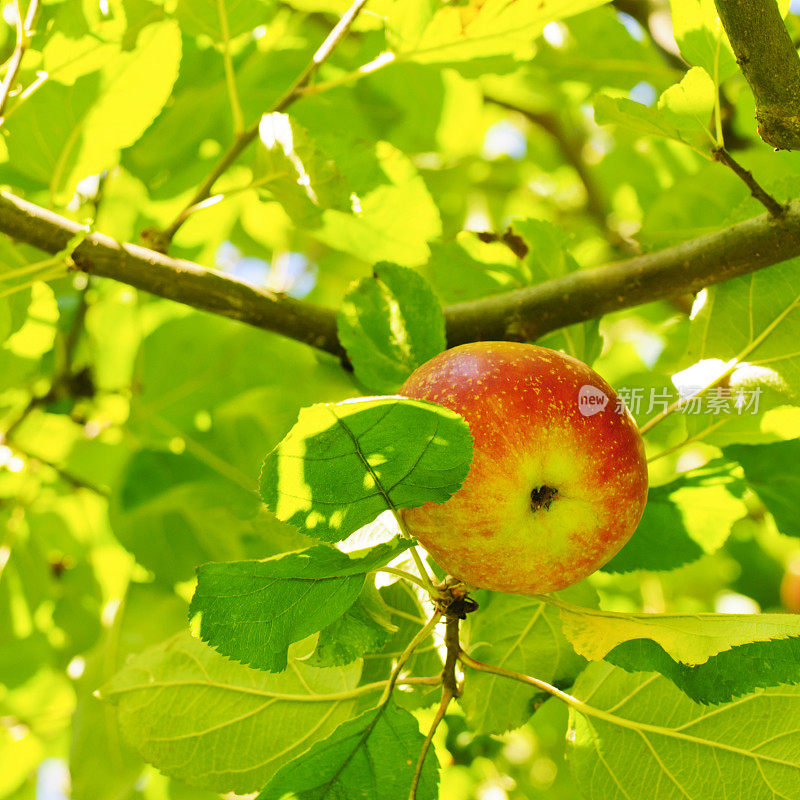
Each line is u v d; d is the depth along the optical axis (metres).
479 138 1.23
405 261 0.72
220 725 0.64
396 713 0.58
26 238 0.67
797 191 0.65
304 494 0.55
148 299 0.88
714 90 0.61
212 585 0.56
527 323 0.67
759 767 0.61
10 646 0.90
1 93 0.66
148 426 0.82
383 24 0.69
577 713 0.64
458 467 0.55
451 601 0.59
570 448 0.57
